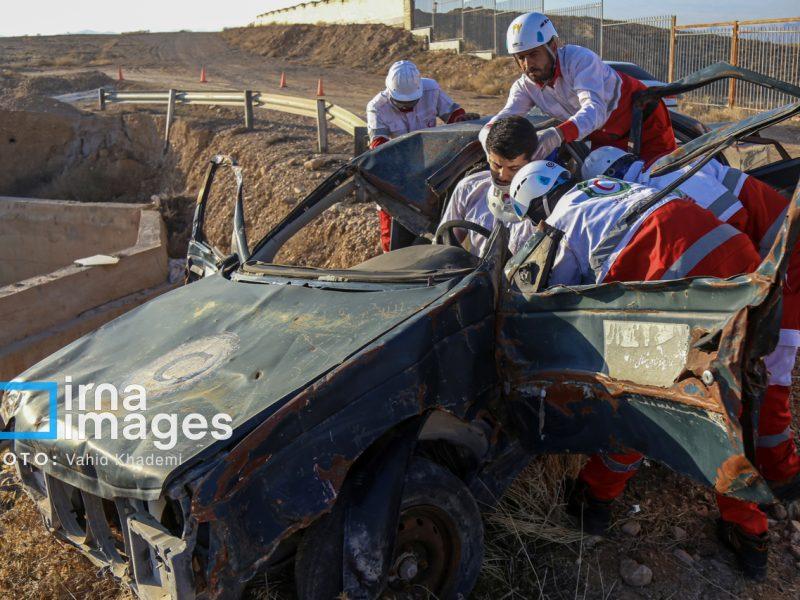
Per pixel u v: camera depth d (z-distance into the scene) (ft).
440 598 10.15
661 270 9.55
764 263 7.54
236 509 8.15
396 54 108.99
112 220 47.96
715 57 57.72
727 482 8.18
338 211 30.37
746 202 11.63
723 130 11.14
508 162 11.83
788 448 10.64
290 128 54.60
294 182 39.34
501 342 10.48
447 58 95.81
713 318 8.07
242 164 46.68
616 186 10.77
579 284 10.59
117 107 67.97
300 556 9.18
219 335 11.41
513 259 10.68
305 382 9.07
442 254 12.21
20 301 31.27
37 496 10.95
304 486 8.57
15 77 96.84
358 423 9.04
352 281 11.84
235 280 13.67
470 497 10.16
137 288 36.83
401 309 10.34
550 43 14.82
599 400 9.47
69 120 65.98
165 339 11.87
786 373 10.37
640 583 10.71
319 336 10.27
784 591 10.55
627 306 8.96
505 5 90.43
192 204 48.11
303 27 142.51
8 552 12.89
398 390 9.39
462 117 21.35
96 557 10.01
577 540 11.55
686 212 9.77
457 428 10.61
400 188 16.26
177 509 8.67
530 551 11.50
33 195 63.26
